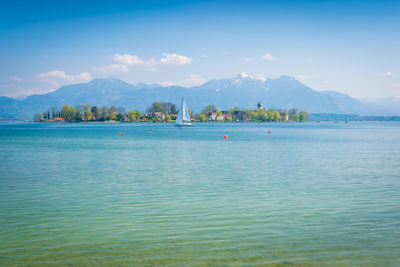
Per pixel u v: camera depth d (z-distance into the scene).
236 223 17.48
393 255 13.57
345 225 17.11
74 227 16.92
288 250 14.05
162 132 145.38
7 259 13.25
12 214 19.22
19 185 27.58
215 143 78.81
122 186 27.14
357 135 119.38
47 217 18.62
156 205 21.14
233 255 13.60
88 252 13.91
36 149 61.62
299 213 19.27
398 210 19.88
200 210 19.97
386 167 37.97
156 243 14.82
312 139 94.88
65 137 104.19
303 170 35.81
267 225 17.16
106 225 17.23
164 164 40.72
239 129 186.25
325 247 14.34
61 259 13.27
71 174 33.16
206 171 35.16
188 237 15.52
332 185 27.52
